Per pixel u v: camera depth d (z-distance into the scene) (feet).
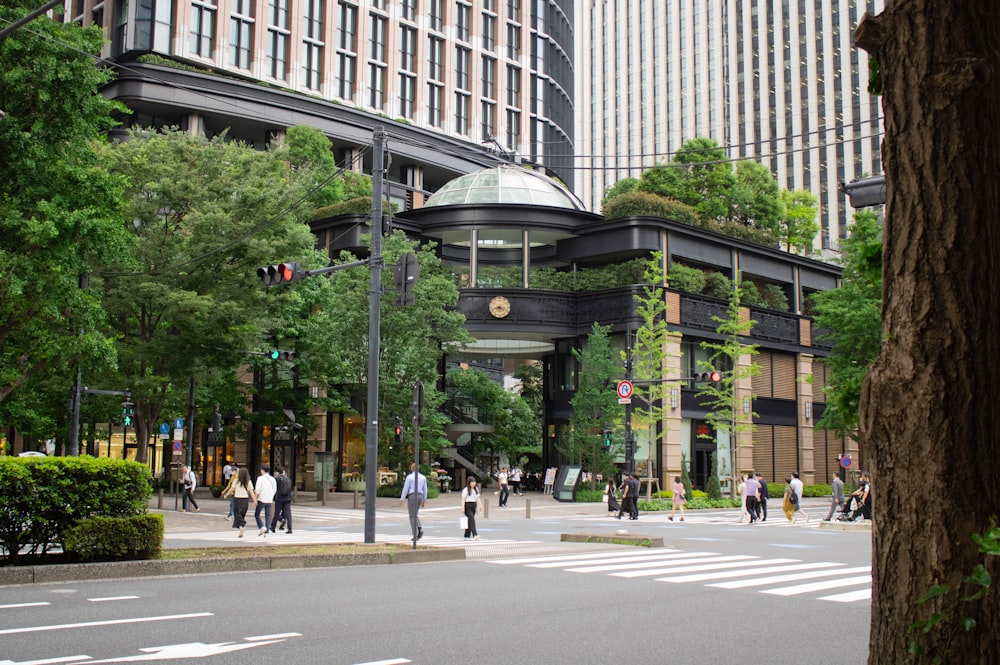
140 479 43.86
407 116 234.17
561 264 153.48
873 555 11.71
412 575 45.42
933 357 11.21
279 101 195.42
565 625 31.19
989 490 10.94
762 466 148.77
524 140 259.60
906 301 11.62
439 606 34.88
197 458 163.63
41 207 57.21
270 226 91.86
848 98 364.99
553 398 148.66
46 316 63.16
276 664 23.98
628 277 141.38
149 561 42.78
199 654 24.97
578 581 43.86
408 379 120.57
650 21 443.32
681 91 425.28
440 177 233.55
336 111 204.23
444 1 244.83
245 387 133.49
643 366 124.26
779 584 43.80
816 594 40.45
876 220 130.11
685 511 113.19
